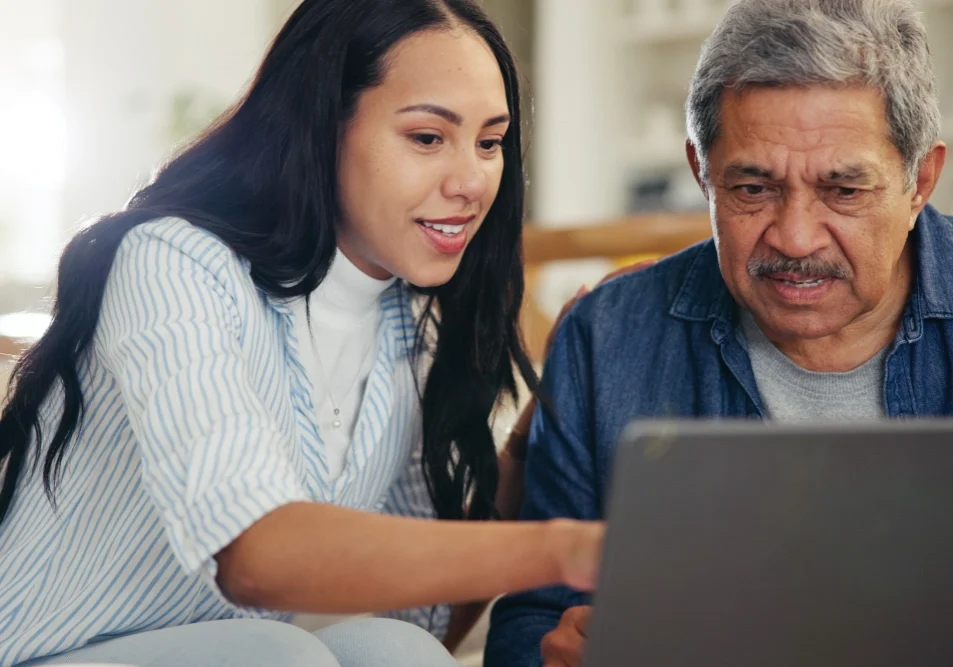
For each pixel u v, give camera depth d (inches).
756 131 42.9
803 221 43.0
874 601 28.3
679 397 52.0
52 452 46.3
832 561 27.5
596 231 94.0
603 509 52.8
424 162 46.1
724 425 25.4
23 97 191.8
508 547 31.9
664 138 177.0
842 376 48.9
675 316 52.3
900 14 42.9
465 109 45.5
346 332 51.6
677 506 25.7
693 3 172.1
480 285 53.2
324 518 34.1
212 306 42.7
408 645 44.3
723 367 51.1
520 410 61.6
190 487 35.8
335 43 46.3
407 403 54.2
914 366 48.0
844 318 44.9
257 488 35.0
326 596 33.4
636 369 52.8
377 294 51.7
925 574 28.3
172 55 191.0
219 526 34.6
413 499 57.1
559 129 183.9
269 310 48.4
